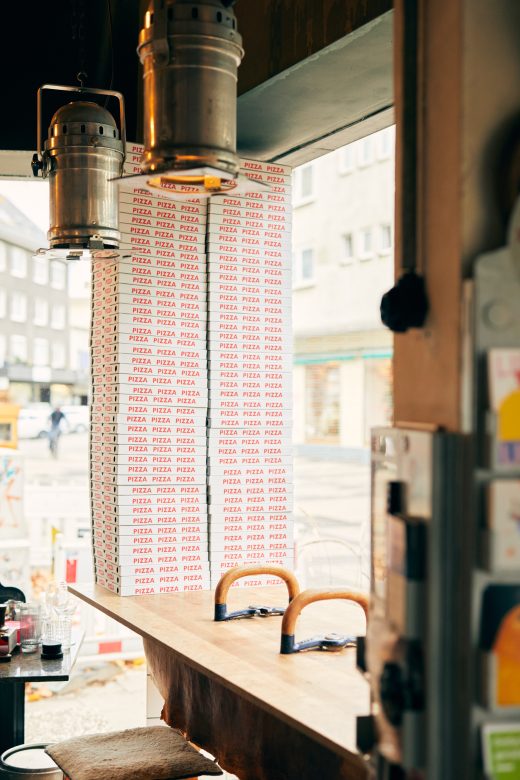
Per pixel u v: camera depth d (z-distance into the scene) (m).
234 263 3.87
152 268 3.72
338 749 2.00
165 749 2.92
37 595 5.94
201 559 3.81
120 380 3.65
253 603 3.52
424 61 1.84
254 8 3.36
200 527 3.82
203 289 3.84
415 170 1.87
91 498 3.95
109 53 4.38
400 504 1.80
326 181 19.73
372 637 1.89
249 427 3.91
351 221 19.00
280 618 3.30
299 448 22.84
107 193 3.06
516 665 1.62
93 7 4.36
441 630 1.66
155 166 2.24
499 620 1.62
